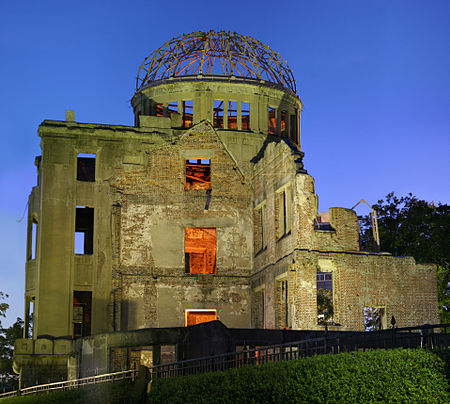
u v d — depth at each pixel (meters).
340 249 31.08
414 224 46.16
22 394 27.97
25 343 33.62
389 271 31.67
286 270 31.12
